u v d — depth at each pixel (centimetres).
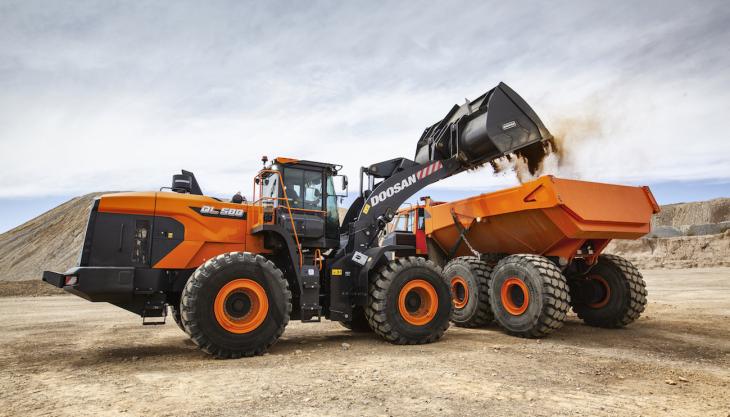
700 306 1041
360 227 703
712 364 486
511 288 728
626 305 756
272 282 570
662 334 700
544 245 758
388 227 1097
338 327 865
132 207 580
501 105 750
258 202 689
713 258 3175
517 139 748
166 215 598
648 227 757
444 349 590
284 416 310
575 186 685
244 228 647
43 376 452
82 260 546
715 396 364
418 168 771
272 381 410
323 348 604
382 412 318
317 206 710
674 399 355
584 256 755
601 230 696
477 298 820
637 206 742
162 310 575
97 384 411
